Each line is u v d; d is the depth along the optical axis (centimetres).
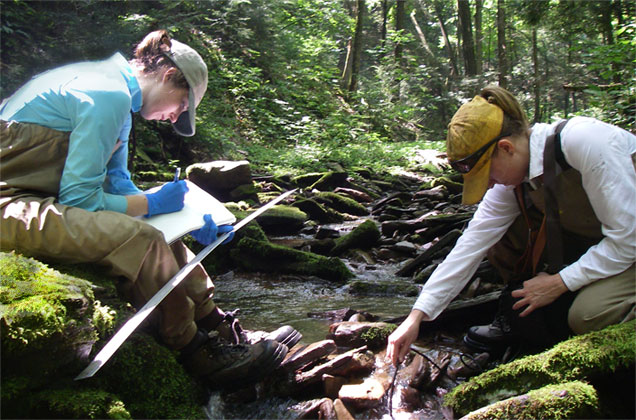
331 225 639
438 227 542
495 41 3244
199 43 1214
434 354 268
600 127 212
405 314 339
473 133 216
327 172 864
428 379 244
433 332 302
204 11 1366
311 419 219
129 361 205
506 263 267
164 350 218
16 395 163
